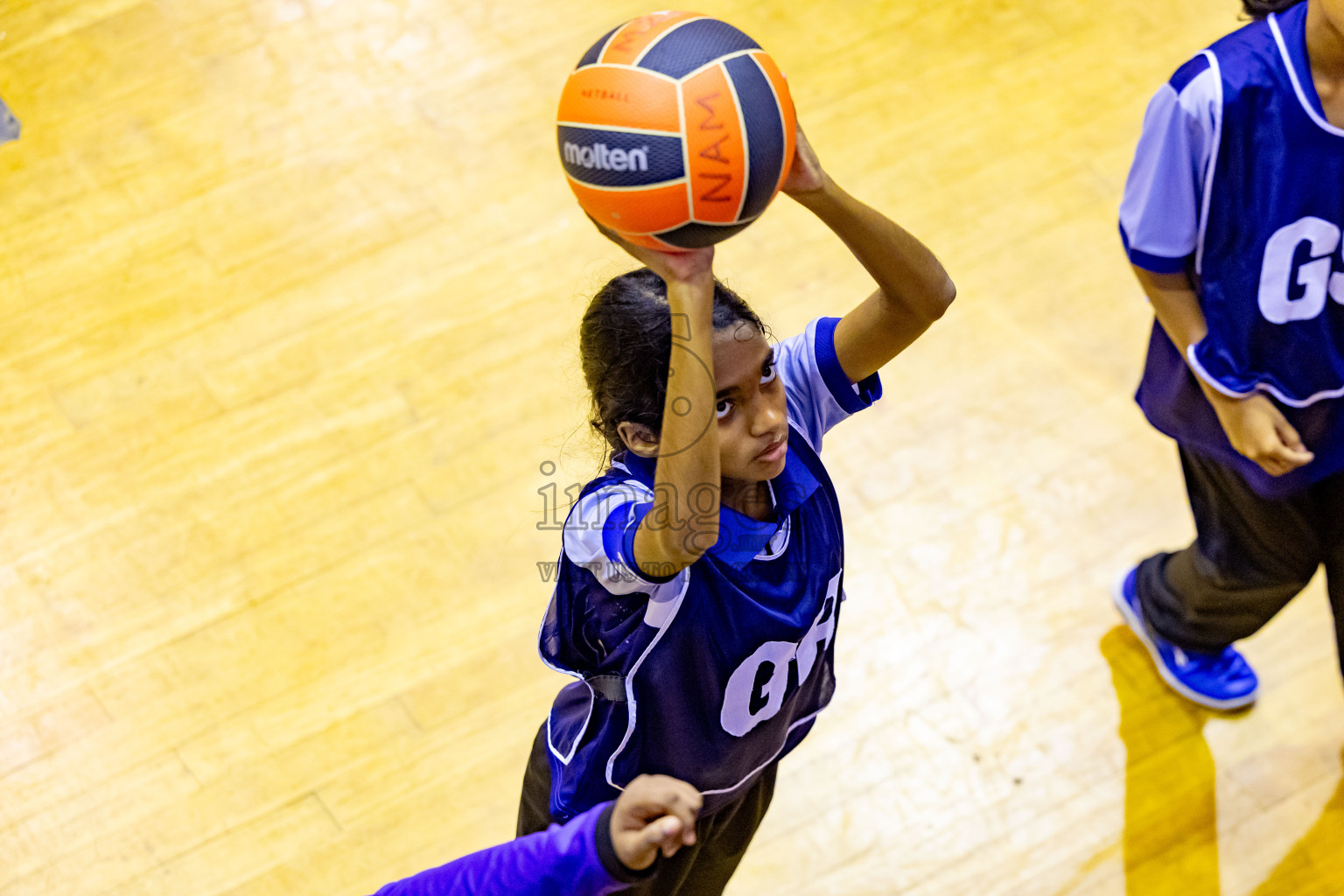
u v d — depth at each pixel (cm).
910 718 724
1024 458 820
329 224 945
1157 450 821
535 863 374
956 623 757
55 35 1060
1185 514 795
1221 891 667
